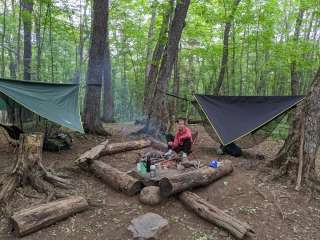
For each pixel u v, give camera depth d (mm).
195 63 18500
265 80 16109
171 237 3443
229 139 6066
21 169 4145
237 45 13445
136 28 15336
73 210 3742
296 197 4406
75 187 4453
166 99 8070
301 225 3793
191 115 10695
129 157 5996
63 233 3430
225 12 11195
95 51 7762
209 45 13875
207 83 18828
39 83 6184
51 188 4191
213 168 4797
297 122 5039
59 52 16547
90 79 7820
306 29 13172
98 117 7945
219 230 3621
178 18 7707
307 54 13117
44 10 10133
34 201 3896
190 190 4457
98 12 7672
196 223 3762
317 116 4789
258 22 11719
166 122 7977
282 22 14570
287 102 6008
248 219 3848
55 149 6086
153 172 4617
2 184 3996
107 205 4051
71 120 5613
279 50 11938
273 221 3834
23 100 5402
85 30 14000
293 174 4828
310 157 4805
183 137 5996
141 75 18609
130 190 4262
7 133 7082
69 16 10227
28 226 3303
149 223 3506
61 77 17719
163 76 7887
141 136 7664
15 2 11398
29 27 9562
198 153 6773
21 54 12875
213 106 6762
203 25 13188
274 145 8133
